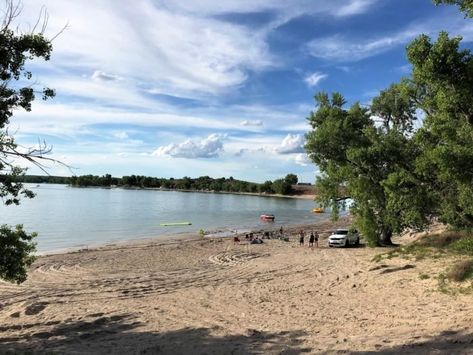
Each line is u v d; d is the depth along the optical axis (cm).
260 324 1284
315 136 3600
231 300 1692
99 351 991
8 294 1931
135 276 2378
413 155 2145
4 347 1052
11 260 1068
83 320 1356
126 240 4622
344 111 3738
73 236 4994
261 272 2439
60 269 2678
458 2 1044
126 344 1066
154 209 10150
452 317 1194
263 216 7900
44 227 5853
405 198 2044
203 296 1788
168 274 2441
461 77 1099
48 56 905
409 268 2045
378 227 3494
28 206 10025
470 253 2125
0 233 1089
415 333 1038
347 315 1377
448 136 1297
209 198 17738
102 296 1847
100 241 4541
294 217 9044
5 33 863
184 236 5009
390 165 2698
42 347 1045
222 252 3484
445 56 1084
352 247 3747
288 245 4003
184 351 986
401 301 1513
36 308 1559
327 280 2086
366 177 3178
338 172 3362
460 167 1221
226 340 1083
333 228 6244
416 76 1152
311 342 1024
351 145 3481
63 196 15575
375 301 1563
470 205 1527
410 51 1123
